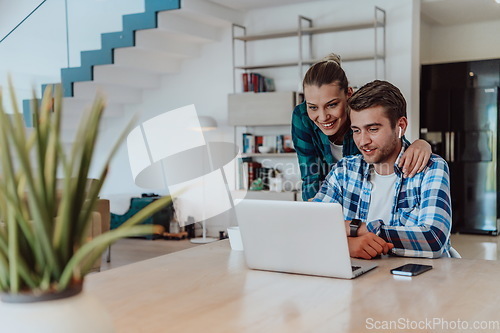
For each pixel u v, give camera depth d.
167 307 1.47
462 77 7.88
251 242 1.91
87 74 7.00
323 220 1.74
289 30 7.04
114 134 8.61
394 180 2.31
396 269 1.83
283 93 7.01
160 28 6.67
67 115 7.24
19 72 6.65
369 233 2.07
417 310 1.41
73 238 0.91
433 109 8.04
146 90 8.37
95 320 0.90
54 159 0.90
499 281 1.70
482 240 7.46
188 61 8.09
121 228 0.88
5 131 0.86
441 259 2.05
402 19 6.73
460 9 7.35
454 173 7.97
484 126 7.77
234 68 7.36
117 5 6.87
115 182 8.60
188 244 7.26
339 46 7.09
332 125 3.00
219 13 7.14
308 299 1.53
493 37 8.11
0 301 0.89
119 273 1.89
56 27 6.92
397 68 6.78
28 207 0.91
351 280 1.74
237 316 1.38
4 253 0.88
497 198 7.89
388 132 2.21
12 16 6.70
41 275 0.89
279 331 1.26
